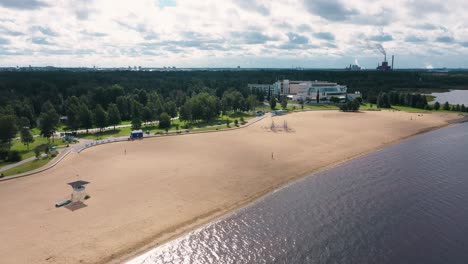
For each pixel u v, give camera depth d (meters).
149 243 53.38
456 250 51.12
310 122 159.00
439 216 61.91
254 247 52.97
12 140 128.38
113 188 73.50
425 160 98.69
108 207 64.31
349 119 168.75
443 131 146.88
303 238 55.16
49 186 75.06
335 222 60.25
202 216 62.25
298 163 93.56
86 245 51.97
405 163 95.56
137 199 68.00
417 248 51.75
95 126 148.00
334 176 84.38
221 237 55.69
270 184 78.25
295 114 186.50
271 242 54.19
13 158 96.50
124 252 50.88
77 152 103.44
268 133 133.00
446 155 104.44
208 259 50.25
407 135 135.50
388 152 108.19
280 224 59.69
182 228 57.97
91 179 79.06
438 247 51.97
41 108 182.12
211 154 100.38
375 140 124.00
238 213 63.94
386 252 50.84
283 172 86.19
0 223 58.06
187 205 66.06
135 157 97.31
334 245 52.94
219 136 127.44
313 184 78.75
